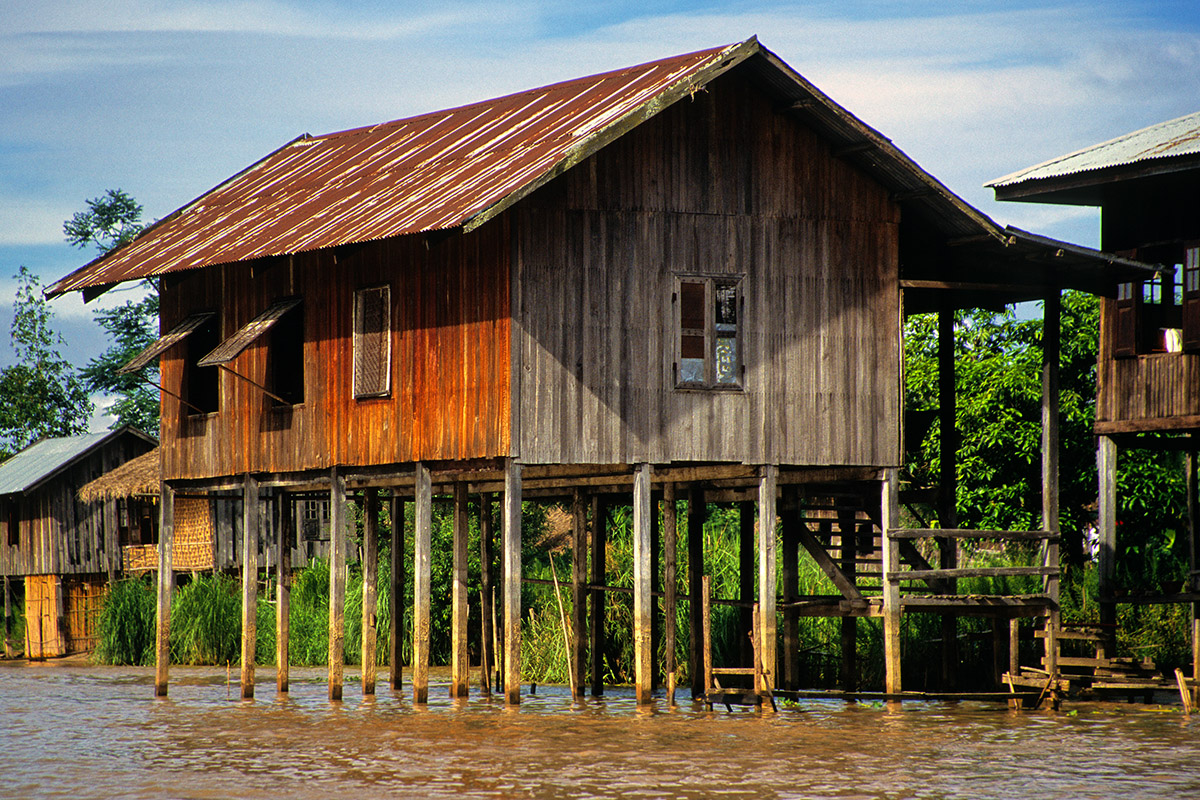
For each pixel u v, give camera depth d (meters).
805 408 27.61
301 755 22.50
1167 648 33.47
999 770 20.69
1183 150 28.55
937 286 28.34
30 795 19.52
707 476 28.86
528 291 26.08
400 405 27.95
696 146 27.33
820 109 27.00
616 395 26.56
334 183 31.83
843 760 21.53
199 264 29.38
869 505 29.88
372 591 31.42
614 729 24.89
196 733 25.47
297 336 30.97
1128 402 30.08
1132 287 30.14
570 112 28.77
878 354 28.14
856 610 28.05
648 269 26.91
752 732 24.45
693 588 30.83
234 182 36.34
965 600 27.77
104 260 33.62
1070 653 33.06
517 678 26.52
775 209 27.70
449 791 19.23
